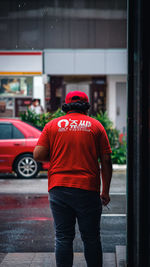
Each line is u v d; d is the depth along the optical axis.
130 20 3.78
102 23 23.00
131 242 3.84
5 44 23.17
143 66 3.26
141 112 3.28
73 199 3.67
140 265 3.36
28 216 7.70
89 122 3.85
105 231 6.68
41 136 3.93
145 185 3.29
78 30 23.05
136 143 3.47
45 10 22.94
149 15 3.23
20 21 23.05
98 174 3.82
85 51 22.94
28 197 9.58
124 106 23.09
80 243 6.05
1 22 23.08
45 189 10.68
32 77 23.28
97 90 23.72
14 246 5.86
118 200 9.30
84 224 3.73
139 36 3.30
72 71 23.02
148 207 3.28
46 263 5.03
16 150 12.33
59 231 3.76
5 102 23.59
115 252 5.53
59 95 23.72
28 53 23.16
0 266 4.90
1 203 8.90
